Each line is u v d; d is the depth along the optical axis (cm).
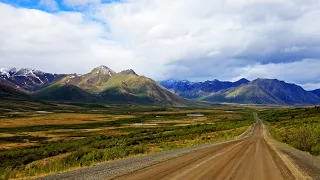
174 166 1870
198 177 1457
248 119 17875
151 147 4584
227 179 1419
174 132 8612
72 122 16588
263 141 4881
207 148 3462
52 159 3916
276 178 1473
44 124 15275
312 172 1694
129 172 1612
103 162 2334
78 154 3644
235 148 3434
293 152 3016
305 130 3816
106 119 19062
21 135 10062
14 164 3912
